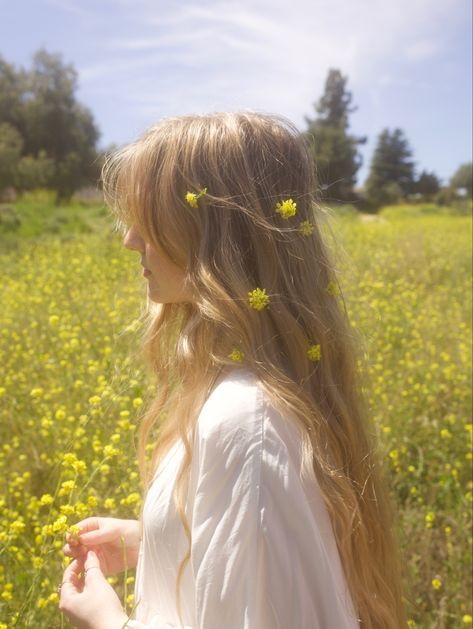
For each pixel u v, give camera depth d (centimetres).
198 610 100
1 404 398
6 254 1177
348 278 159
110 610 117
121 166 124
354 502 108
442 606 256
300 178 121
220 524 99
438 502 334
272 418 102
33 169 3206
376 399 397
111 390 277
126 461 284
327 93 4228
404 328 555
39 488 340
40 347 492
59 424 351
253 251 115
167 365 137
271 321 114
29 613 208
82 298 636
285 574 98
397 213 2844
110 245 1073
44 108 3466
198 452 106
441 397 437
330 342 118
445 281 856
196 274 115
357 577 111
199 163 116
